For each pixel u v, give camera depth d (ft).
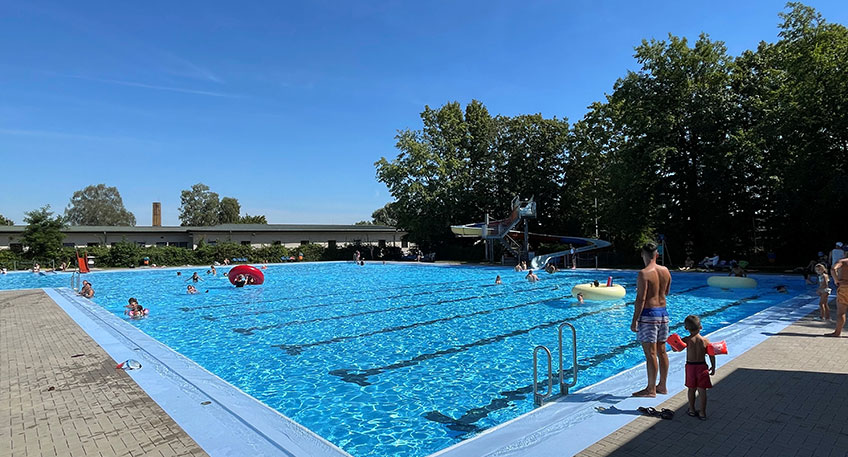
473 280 82.58
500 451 13.47
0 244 123.54
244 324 43.09
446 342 34.47
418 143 145.18
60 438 15.29
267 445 14.55
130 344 30.66
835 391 17.93
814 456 12.62
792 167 80.38
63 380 22.16
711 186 91.71
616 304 50.52
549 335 35.96
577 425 15.16
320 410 21.25
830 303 42.09
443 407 21.34
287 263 139.33
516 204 111.45
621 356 29.35
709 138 93.76
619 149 110.42
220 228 151.84
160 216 203.51
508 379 25.38
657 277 17.87
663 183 99.76
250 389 24.45
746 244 102.22
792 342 26.48
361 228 175.83
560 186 136.26
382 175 147.64
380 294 64.28
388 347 33.30
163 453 14.05
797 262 93.71
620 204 104.27
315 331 39.42
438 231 143.95
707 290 61.16
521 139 140.77
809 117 77.25
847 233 81.51
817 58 75.61
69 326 37.52
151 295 65.87
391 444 17.53
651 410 15.83
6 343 30.91
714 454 12.84
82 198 306.55
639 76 101.96
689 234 101.30
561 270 97.30
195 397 19.58
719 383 19.19
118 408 18.16
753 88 95.76
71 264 116.67
